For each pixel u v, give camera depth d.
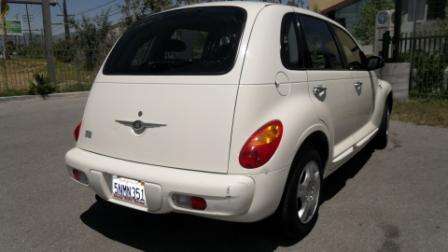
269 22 3.04
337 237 3.31
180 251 3.16
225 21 3.05
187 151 2.73
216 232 3.44
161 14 3.58
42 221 3.69
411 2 14.79
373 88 5.02
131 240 3.34
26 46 13.48
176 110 2.80
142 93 2.98
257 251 3.13
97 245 3.26
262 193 2.65
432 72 9.95
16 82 13.86
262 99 2.75
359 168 5.07
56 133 7.26
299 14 3.56
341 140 4.09
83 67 14.34
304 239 3.29
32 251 3.18
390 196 4.15
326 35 4.00
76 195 4.30
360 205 3.93
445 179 4.61
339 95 3.86
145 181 2.77
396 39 10.08
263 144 2.64
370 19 18.12
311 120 3.09
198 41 3.03
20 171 5.10
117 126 3.04
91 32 14.92
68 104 11.05
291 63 3.17
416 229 3.42
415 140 6.42
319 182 3.44
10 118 8.95
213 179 2.60
